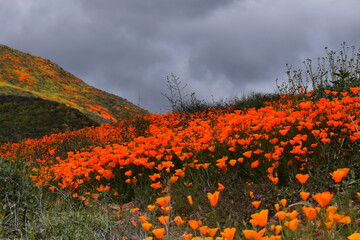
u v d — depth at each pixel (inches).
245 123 223.5
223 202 140.9
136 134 462.9
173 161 220.8
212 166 187.8
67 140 506.3
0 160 150.9
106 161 224.7
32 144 518.9
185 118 494.9
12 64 1838.1
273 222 128.0
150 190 191.0
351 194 129.6
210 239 77.0
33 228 128.1
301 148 181.3
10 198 141.3
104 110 1464.1
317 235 101.1
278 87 370.3
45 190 201.2
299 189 145.0
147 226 88.0
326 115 208.7
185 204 159.6
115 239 129.0
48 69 2017.7
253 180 169.0
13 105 925.8
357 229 95.5
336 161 150.8
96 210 163.5
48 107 935.0
